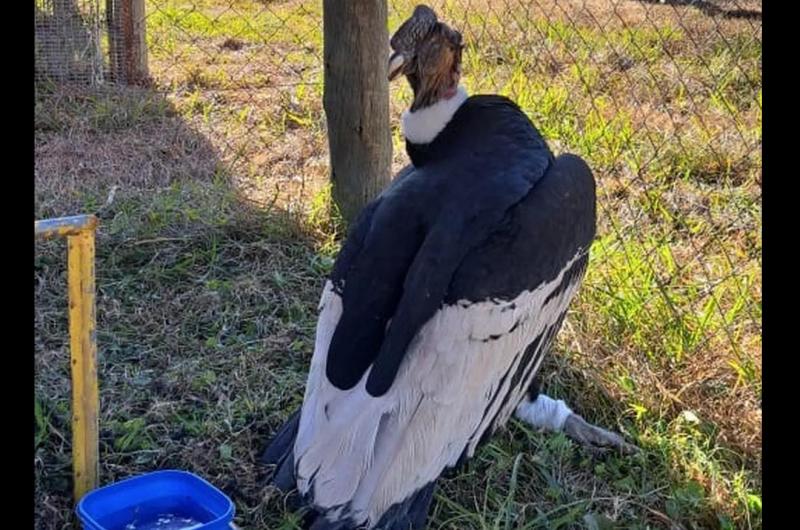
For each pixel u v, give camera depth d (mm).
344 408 2727
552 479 3131
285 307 4004
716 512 3035
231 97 6559
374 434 2674
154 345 3748
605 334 3801
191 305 3980
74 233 2648
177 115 6207
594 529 2932
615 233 4496
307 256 4375
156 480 2764
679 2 7340
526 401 3357
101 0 6871
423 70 2980
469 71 6445
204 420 3318
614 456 3287
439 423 2730
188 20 7988
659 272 4383
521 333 2824
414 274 2723
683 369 3664
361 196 4566
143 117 6055
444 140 3016
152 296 4051
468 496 3096
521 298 2785
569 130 5652
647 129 5488
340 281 2910
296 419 3182
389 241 2812
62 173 5172
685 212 5027
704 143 5684
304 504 2859
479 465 3201
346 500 2693
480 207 2803
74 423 2791
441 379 2707
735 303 4043
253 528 2879
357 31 4371
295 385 3508
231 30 7891
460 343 2715
